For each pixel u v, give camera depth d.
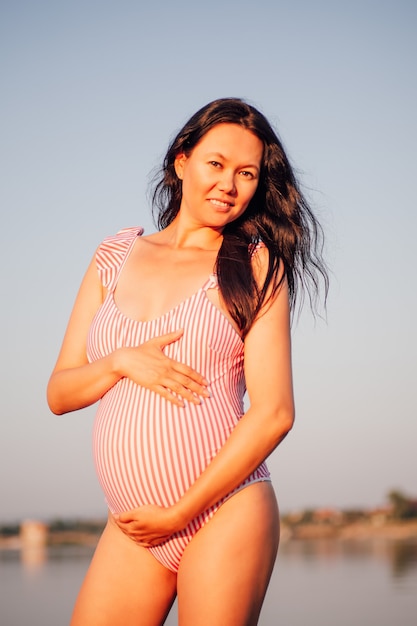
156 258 2.47
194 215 2.42
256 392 2.23
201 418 2.23
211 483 2.14
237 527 2.16
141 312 2.35
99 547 2.38
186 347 2.26
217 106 2.39
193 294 2.32
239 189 2.37
